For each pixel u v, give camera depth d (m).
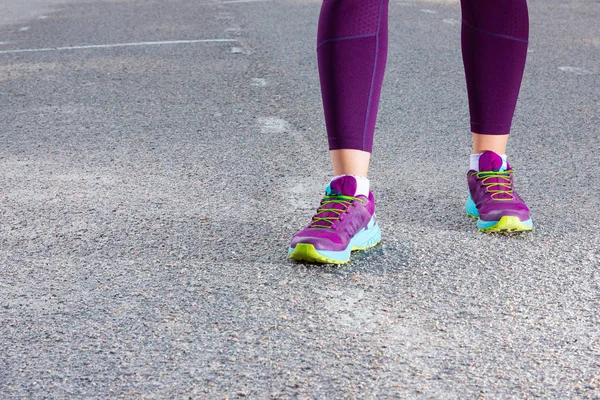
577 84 4.71
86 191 2.92
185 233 2.47
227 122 3.95
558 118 3.94
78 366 1.68
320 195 2.84
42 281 2.13
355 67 2.20
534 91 4.54
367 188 2.30
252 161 3.27
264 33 6.79
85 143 3.59
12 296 2.04
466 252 2.29
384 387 1.58
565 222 2.53
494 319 1.87
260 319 1.88
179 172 3.13
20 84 4.97
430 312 1.91
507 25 2.36
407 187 2.91
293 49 5.98
